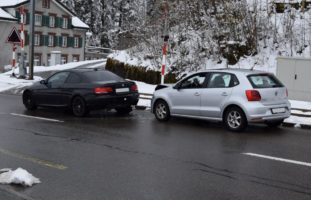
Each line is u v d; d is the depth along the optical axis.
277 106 11.62
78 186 6.55
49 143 9.70
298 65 17.92
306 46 22.69
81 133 11.07
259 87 11.47
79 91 14.09
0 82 26.27
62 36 58.59
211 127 12.30
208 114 12.20
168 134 11.06
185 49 25.48
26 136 10.49
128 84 14.45
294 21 24.12
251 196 6.16
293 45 22.95
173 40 26.39
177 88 13.02
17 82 26.12
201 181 6.86
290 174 7.31
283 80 18.25
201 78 12.59
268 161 8.21
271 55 22.98
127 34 32.22
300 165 7.93
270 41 23.83
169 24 27.56
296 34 23.33
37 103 15.44
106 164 7.88
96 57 64.00
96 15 70.75
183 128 12.08
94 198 6.02
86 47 64.94
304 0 24.50
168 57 25.70
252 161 8.20
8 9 53.69
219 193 6.27
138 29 29.97
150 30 28.19
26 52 54.09
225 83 11.95
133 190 6.38
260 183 6.78
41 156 8.43
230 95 11.67
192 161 8.15
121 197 6.07
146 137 10.61
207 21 26.16
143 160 8.20
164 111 13.33
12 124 12.33
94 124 12.62
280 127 12.51
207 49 24.83
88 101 13.89
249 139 10.50
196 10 27.42
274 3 25.28
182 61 24.81
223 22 25.14
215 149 9.27
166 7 27.94
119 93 14.13
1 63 52.16
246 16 24.30
